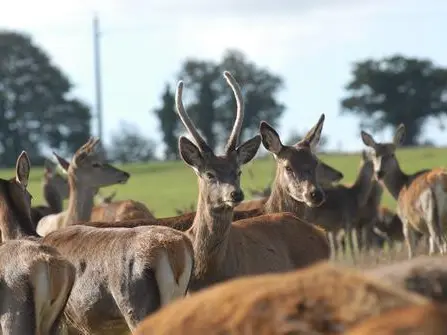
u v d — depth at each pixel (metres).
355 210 40.34
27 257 12.69
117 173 29.62
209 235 15.21
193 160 15.59
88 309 14.02
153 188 86.94
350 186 42.19
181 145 15.65
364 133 35.94
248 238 16.16
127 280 13.55
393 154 35.78
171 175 102.06
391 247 40.69
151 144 162.12
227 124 147.12
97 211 29.06
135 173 106.75
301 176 18.80
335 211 39.78
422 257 7.95
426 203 32.56
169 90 149.50
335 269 6.51
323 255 17.27
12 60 133.38
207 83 148.50
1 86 133.25
